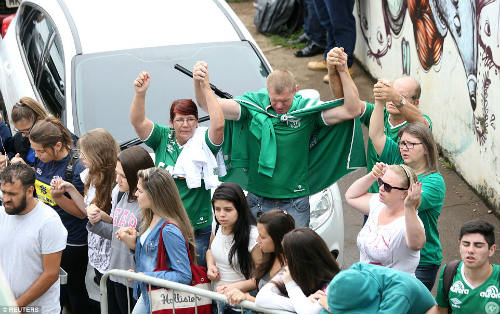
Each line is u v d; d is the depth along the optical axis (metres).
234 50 29.28
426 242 20.19
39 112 25.72
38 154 22.72
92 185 21.78
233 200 19.08
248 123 21.95
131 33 29.52
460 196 31.33
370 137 21.41
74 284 23.69
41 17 31.75
